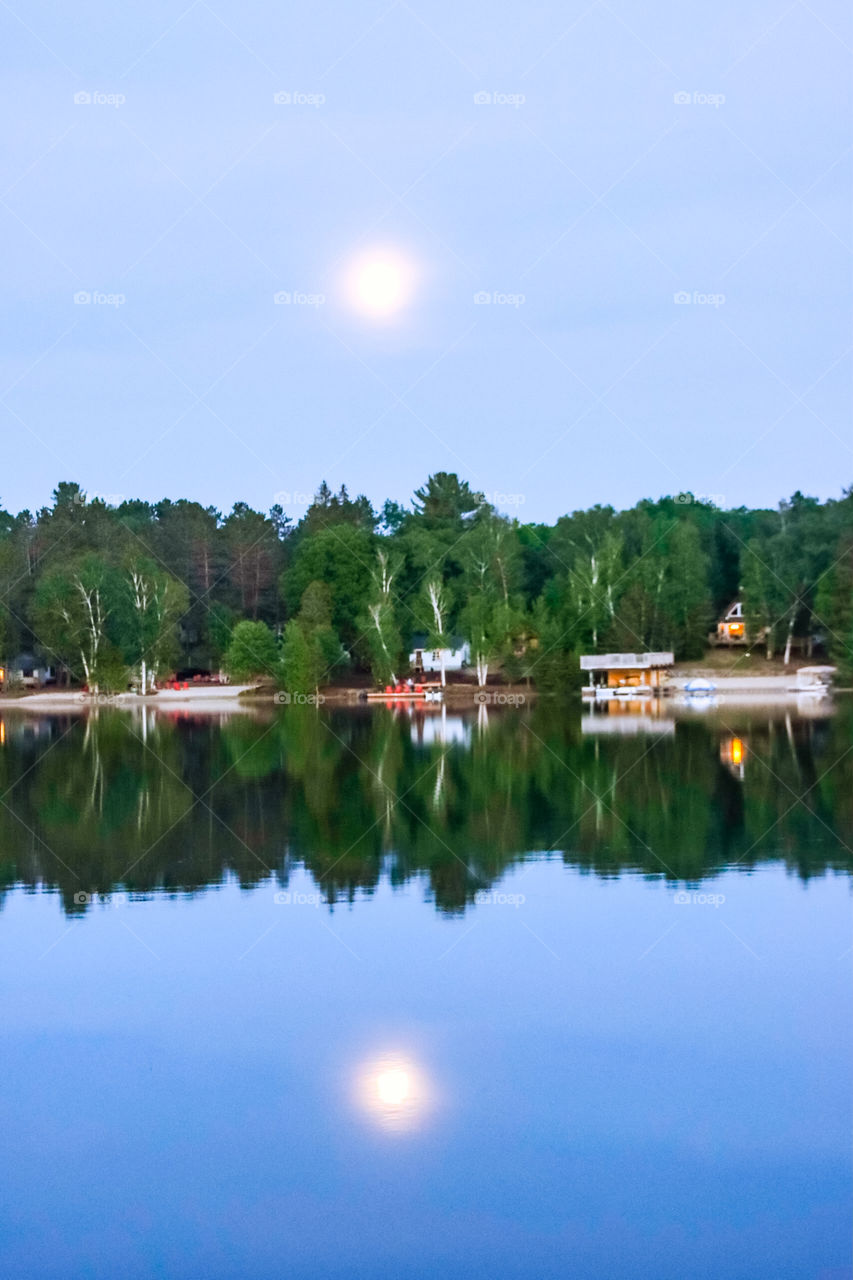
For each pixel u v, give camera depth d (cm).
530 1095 1242
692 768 3706
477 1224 1020
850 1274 959
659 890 2022
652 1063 1316
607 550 8744
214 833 2630
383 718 6631
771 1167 1102
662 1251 990
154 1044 1388
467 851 2377
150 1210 1057
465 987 1556
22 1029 1440
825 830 2542
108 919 1902
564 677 8406
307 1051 1360
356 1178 1099
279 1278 959
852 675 8250
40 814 2950
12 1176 1112
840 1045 1355
